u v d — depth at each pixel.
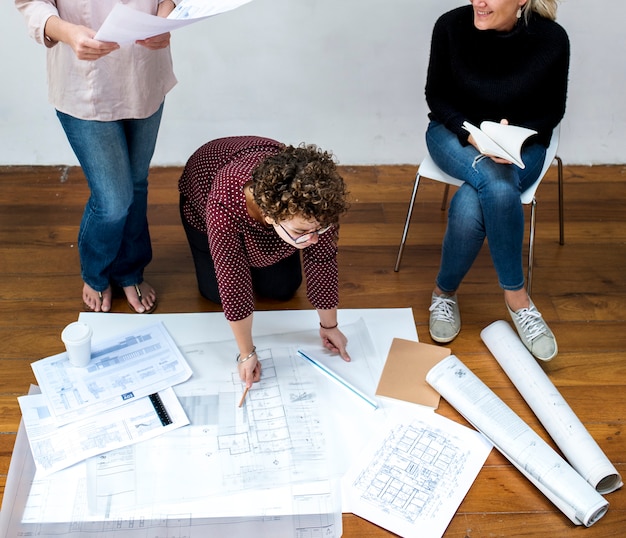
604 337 2.27
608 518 1.80
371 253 2.57
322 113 2.88
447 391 2.00
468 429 1.97
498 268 2.16
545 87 2.17
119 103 1.92
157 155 2.94
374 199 2.82
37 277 2.41
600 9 2.65
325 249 1.88
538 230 2.70
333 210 1.54
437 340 2.23
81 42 1.67
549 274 2.50
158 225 2.66
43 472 1.81
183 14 1.69
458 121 2.16
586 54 2.76
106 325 2.24
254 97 2.82
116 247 2.19
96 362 2.09
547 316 2.34
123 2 1.81
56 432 1.90
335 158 2.99
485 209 2.08
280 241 1.87
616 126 2.95
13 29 2.58
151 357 2.12
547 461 1.82
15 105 2.78
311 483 1.83
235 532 1.72
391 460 1.89
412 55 2.74
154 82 1.98
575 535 1.76
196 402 2.00
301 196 1.50
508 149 2.00
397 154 2.99
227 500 1.78
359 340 2.21
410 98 2.85
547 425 1.96
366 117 2.89
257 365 2.06
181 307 2.32
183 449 1.88
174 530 1.71
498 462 1.91
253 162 1.81
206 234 2.13
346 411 2.00
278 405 2.00
